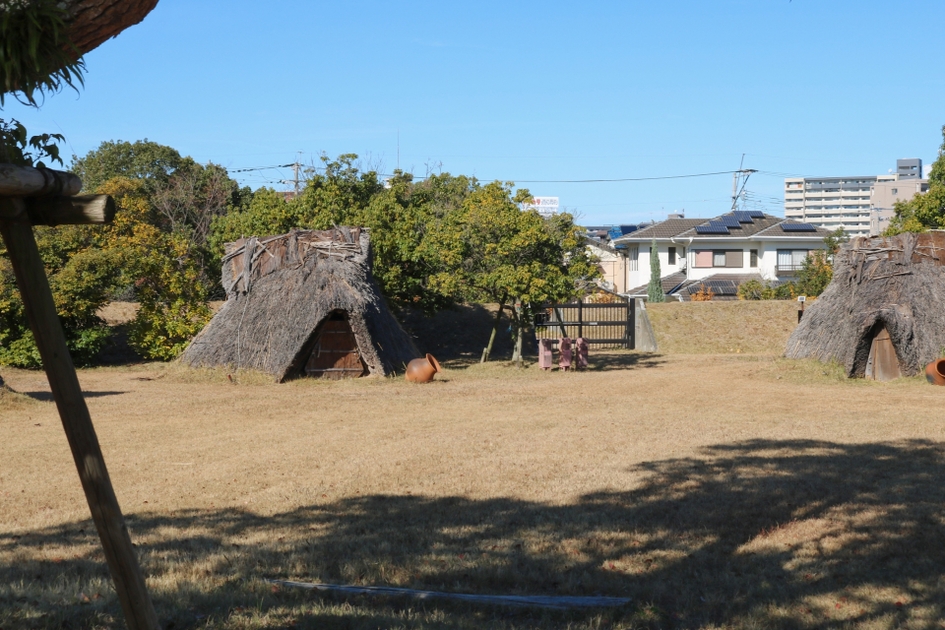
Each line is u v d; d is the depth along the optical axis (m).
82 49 4.34
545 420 16.59
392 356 26.27
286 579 6.96
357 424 16.19
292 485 10.77
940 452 12.76
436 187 39.88
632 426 15.72
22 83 4.21
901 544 8.02
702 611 6.36
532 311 29.31
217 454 12.97
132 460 12.49
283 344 24.52
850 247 26.81
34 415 16.89
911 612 6.29
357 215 32.72
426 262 31.22
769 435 14.55
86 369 29.86
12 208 4.31
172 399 20.00
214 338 25.55
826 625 6.07
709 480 10.84
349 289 25.17
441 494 10.22
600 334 40.78
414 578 7.03
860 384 23.28
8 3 3.87
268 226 33.16
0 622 5.63
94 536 8.41
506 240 26.83
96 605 6.09
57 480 11.12
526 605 6.31
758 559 7.59
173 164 47.31
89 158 48.66
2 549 7.92
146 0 4.29
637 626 5.98
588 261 27.88
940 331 23.72
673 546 7.98
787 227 61.03
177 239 32.06
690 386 23.16
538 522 8.80
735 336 39.72
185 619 5.79
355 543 8.05
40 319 4.46
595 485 10.62
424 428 15.62
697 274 60.88
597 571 7.24
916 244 24.98
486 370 28.48
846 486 10.45
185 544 8.01
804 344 26.56
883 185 140.12
